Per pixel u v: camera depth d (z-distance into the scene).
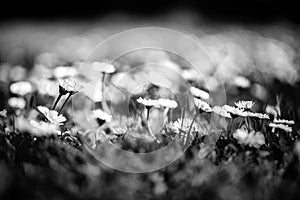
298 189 0.44
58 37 2.14
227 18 3.36
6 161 0.47
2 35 2.52
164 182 0.45
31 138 0.53
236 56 1.34
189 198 0.42
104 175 0.45
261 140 0.50
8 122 0.59
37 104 0.68
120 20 3.37
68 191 0.42
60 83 0.57
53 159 0.47
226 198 0.42
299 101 0.81
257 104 0.76
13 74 1.05
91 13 3.72
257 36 1.97
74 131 0.57
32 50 1.67
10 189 0.41
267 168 0.46
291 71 1.10
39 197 0.41
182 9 3.58
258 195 0.43
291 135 0.56
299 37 1.99
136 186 0.43
